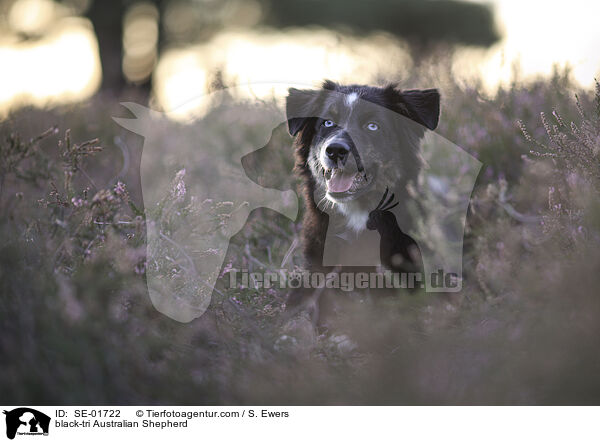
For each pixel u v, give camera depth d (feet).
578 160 13.07
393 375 9.57
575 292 10.35
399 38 85.81
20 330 9.60
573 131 13.38
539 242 12.59
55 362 9.18
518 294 10.98
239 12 87.71
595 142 12.92
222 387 9.96
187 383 9.89
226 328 11.93
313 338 12.60
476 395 9.18
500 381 9.26
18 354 9.18
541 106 19.74
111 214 12.64
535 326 10.16
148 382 9.82
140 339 10.34
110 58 67.41
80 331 9.45
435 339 10.39
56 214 12.74
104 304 10.44
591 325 9.68
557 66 20.90
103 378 9.35
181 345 11.25
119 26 70.74
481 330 10.52
